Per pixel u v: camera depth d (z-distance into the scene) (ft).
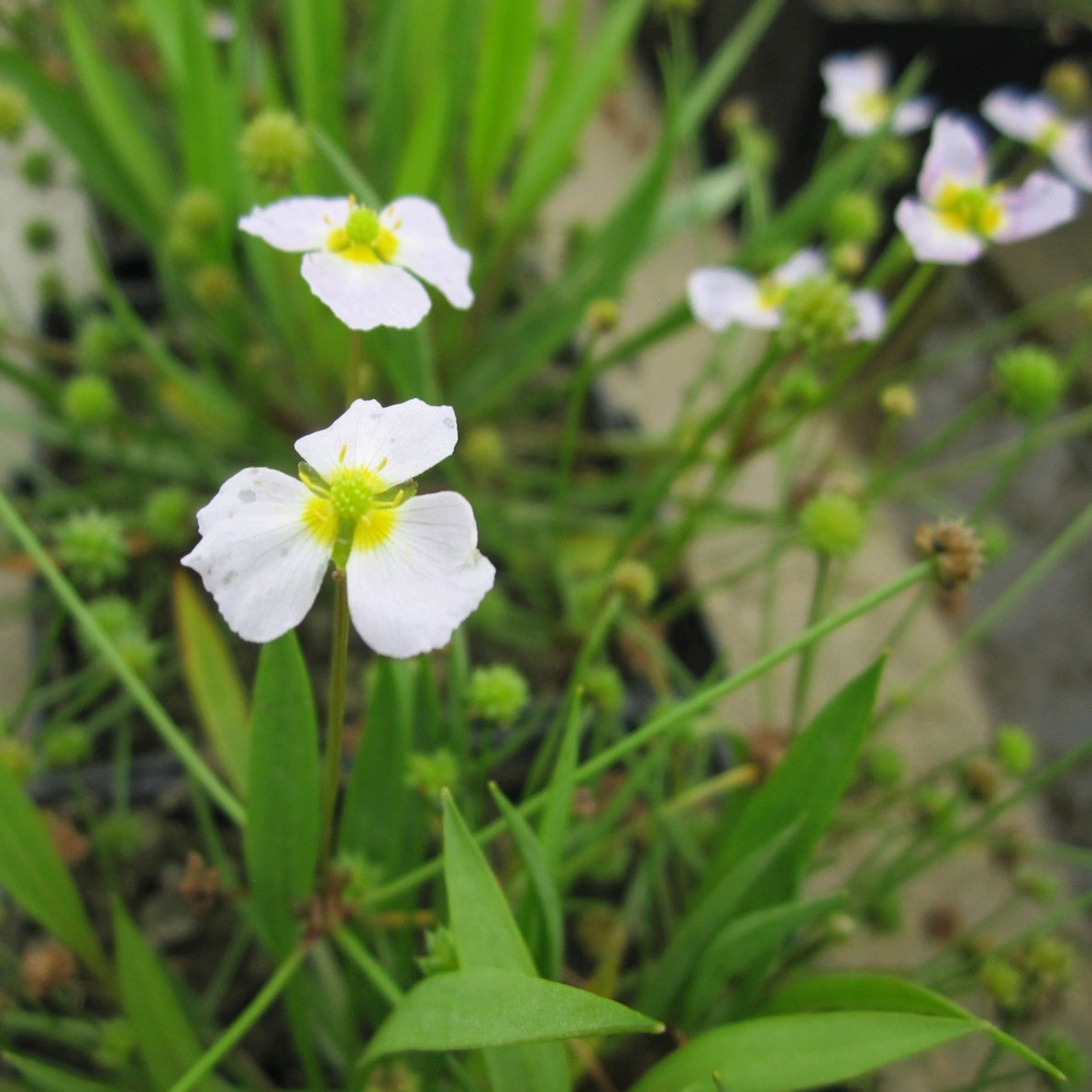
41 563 0.27
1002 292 0.59
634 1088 0.24
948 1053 0.41
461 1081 0.25
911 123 0.47
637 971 0.35
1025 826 0.48
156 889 0.37
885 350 0.63
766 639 0.40
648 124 0.76
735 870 0.27
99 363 0.43
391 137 0.47
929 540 0.25
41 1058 0.33
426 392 0.37
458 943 0.21
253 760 0.24
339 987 0.33
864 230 0.45
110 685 0.41
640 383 0.61
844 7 0.61
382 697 0.28
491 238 0.53
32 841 0.26
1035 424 0.37
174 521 0.41
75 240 0.59
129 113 0.46
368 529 0.21
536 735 0.40
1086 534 0.53
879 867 0.45
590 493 0.47
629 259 0.45
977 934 0.39
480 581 0.21
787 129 0.65
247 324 0.53
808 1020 0.23
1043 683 0.52
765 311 0.39
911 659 0.53
